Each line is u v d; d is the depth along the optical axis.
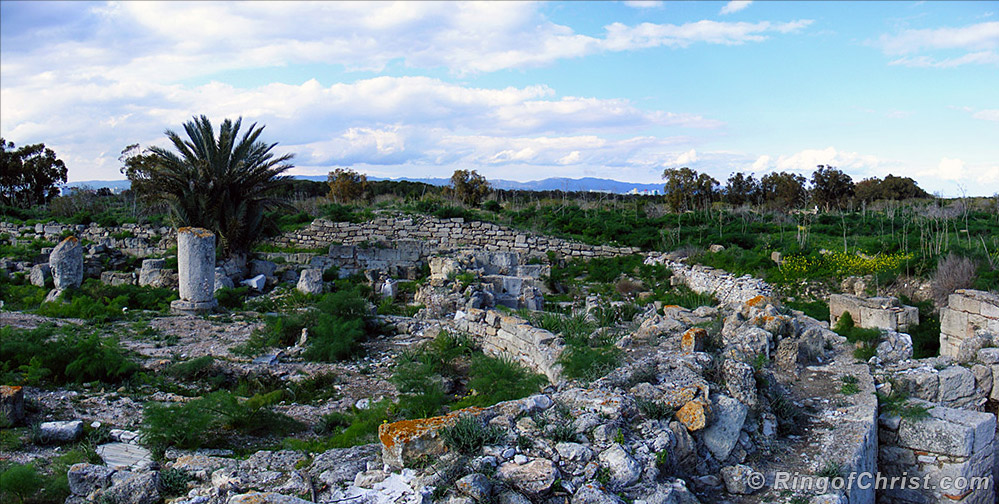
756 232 30.59
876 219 32.59
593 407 6.46
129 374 11.40
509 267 26.16
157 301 19.09
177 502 5.40
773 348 9.43
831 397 8.19
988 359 9.66
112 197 45.00
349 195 43.81
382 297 20.92
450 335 13.71
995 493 8.80
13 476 6.50
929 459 7.57
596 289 23.70
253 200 26.55
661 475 5.84
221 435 8.81
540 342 11.38
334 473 5.57
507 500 5.02
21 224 32.25
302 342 14.17
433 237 31.06
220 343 14.24
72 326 14.73
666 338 10.85
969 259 20.12
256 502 4.89
